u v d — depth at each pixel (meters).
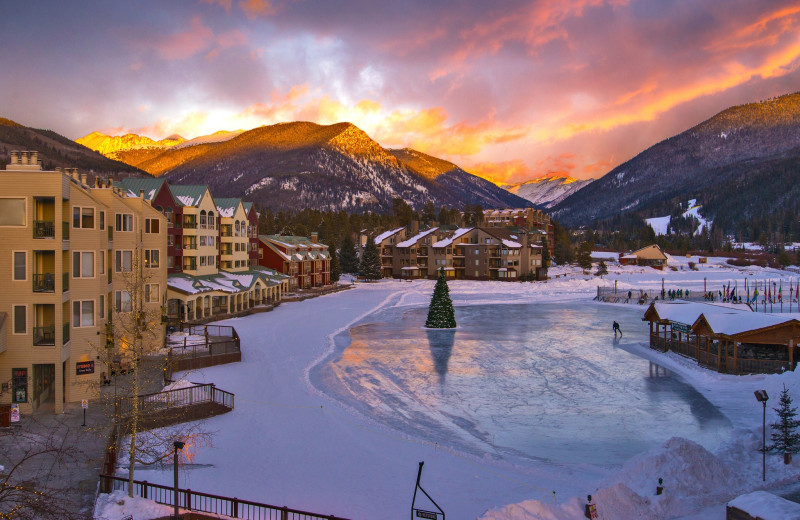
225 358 48.28
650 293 121.06
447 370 49.62
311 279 121.38
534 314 91.50
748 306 66.94
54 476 23.14
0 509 18.17
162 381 38.66
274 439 30.86
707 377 47.16
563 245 197.25
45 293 31.77
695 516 20.62
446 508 22.50
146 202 52.34
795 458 25.58
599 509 20.39
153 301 52.16
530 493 24.19
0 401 31.27
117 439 26.44
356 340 64.75
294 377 45.16
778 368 45.81
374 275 147.25
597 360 54.75
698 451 24.12
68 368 33.75
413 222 169.75
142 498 20.58
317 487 24.52
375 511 22.08
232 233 87.50
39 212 33.22
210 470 26.00
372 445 30.52
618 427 34.53
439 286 75.75
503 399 40.59
